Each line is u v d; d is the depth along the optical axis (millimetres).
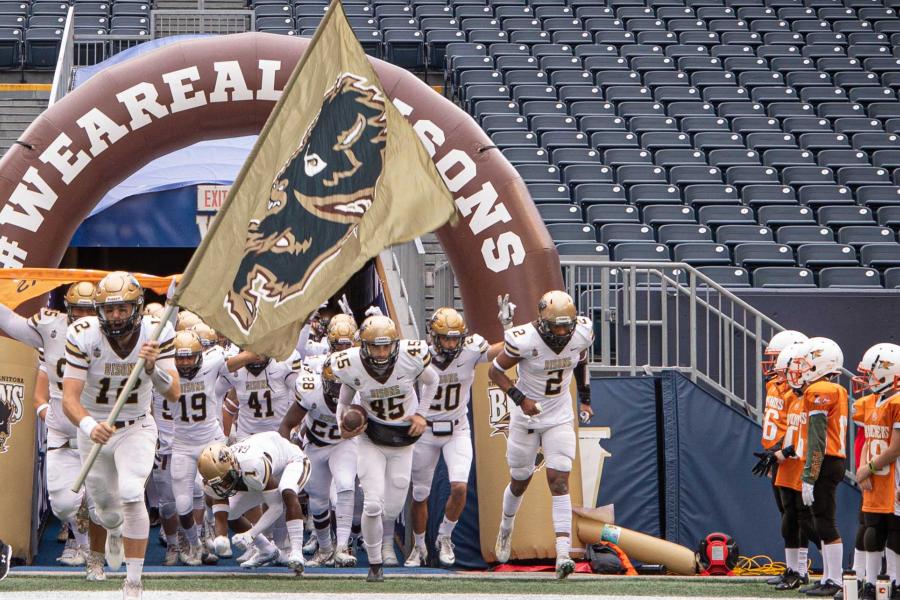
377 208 7570
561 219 16078
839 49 22094
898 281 14828
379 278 14242
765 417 9617
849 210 16750
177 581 8922
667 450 11570
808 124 19531
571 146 18312
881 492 8398
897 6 23562
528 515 10922
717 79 20750
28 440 10617
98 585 8594
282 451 9359
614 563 10727
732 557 10922
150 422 7348
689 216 16234
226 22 21172
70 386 6891
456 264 11562
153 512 12359
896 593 8391
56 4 21891
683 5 23578
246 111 11672
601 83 20484
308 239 7418
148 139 11531
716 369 12578
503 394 11195
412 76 11758
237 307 7203
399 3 22984
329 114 7496
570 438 9609
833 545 8867
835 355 8930
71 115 11336
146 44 17406
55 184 11234
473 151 11453
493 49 21375
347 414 8797
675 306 12508
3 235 11062
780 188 17031
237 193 7176
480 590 8680
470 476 11312
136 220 14797
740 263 15070
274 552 9891
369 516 8992
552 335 9172
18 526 10445
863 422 8664
